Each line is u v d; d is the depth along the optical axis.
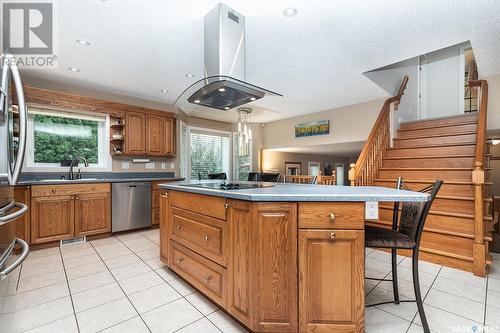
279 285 1.42
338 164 9.41
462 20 2.14
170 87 3.82
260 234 1.42
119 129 4.09
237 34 2.04
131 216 3.74
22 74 3.23
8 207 1.03
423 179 3.24
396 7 1.97
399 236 1.59
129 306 1.79
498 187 4.88
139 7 1.94
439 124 4.04
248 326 1.46
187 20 2.12
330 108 5.16
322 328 1.40
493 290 2.00
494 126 3.52
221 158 6.23
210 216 1.78
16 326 1.39
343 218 1.39
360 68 3.18
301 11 2.02
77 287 2.06
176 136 4.87
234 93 2.27
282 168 7.13
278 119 6.22
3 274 0.83
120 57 2.80
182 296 1.93
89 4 1.91
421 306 1.49
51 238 3.04
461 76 4.99
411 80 5.08
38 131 3.53
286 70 3.24
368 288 2.05
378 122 3.78
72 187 3.20
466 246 2.43
